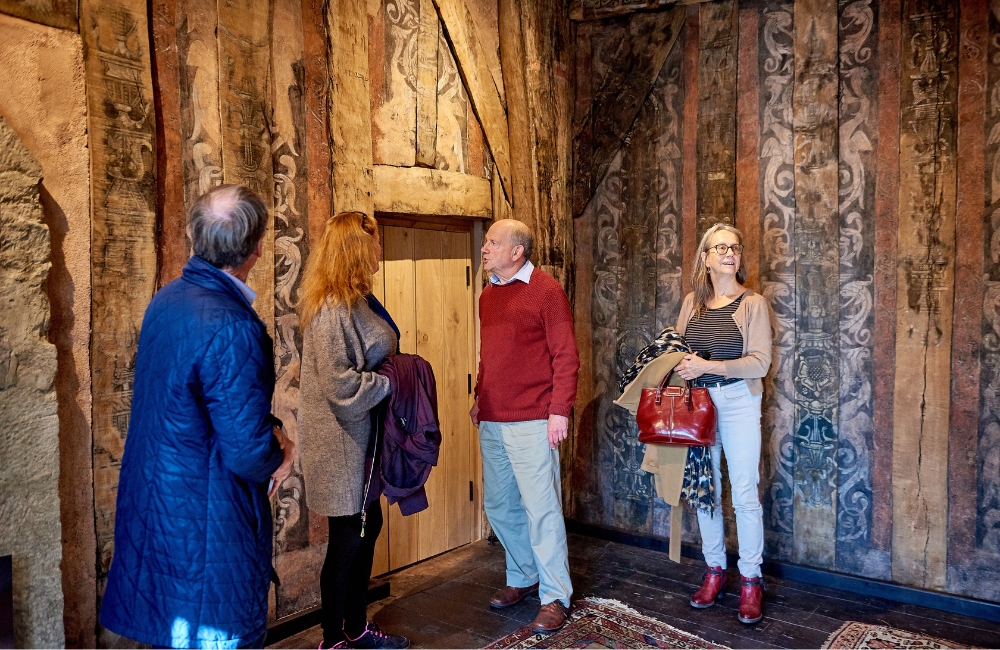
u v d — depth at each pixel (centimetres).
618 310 407
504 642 279
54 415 201
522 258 296
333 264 240
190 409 164
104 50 220
